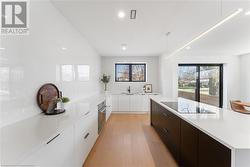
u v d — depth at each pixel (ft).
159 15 7.86
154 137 10.93
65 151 4.97
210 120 5.43
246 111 12.40
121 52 17.83
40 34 6.10
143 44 14.01
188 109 7.67
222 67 19.27
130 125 13.98
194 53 18.20
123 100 19.19
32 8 5.61
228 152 3.51
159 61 19.99
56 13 7.32
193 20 8.52
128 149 8.98
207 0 6.45
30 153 3.09
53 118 5.64
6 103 4.52
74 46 9.82
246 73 17.85
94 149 8.95
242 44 13.87
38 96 6.00
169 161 7.61
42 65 6.29
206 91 19.31
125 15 7.91
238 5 6.82
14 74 4.81
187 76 19.10
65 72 8.54
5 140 3.60
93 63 15.47
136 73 20.77
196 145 5.15
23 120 5.24
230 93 18.69
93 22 8.87
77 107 8.27
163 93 18.29
